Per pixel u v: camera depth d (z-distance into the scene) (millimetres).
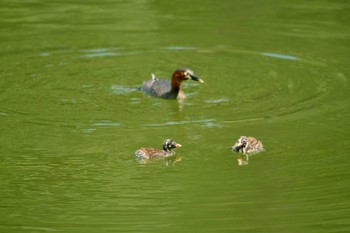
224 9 27953
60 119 18344
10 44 24516
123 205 13617
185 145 16516
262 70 22281
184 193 14031
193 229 12594
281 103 19406
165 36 25344
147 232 12523
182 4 28609
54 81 21359
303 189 14086
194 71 22328
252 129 17516
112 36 25375
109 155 15984
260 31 25672
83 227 12719
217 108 19156
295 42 24594
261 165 15320
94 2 28844
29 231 12633
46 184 14555
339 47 23984
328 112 18578
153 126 17844
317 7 27969
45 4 28641
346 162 15344
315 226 12664
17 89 20594
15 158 15852
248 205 13391
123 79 21766
